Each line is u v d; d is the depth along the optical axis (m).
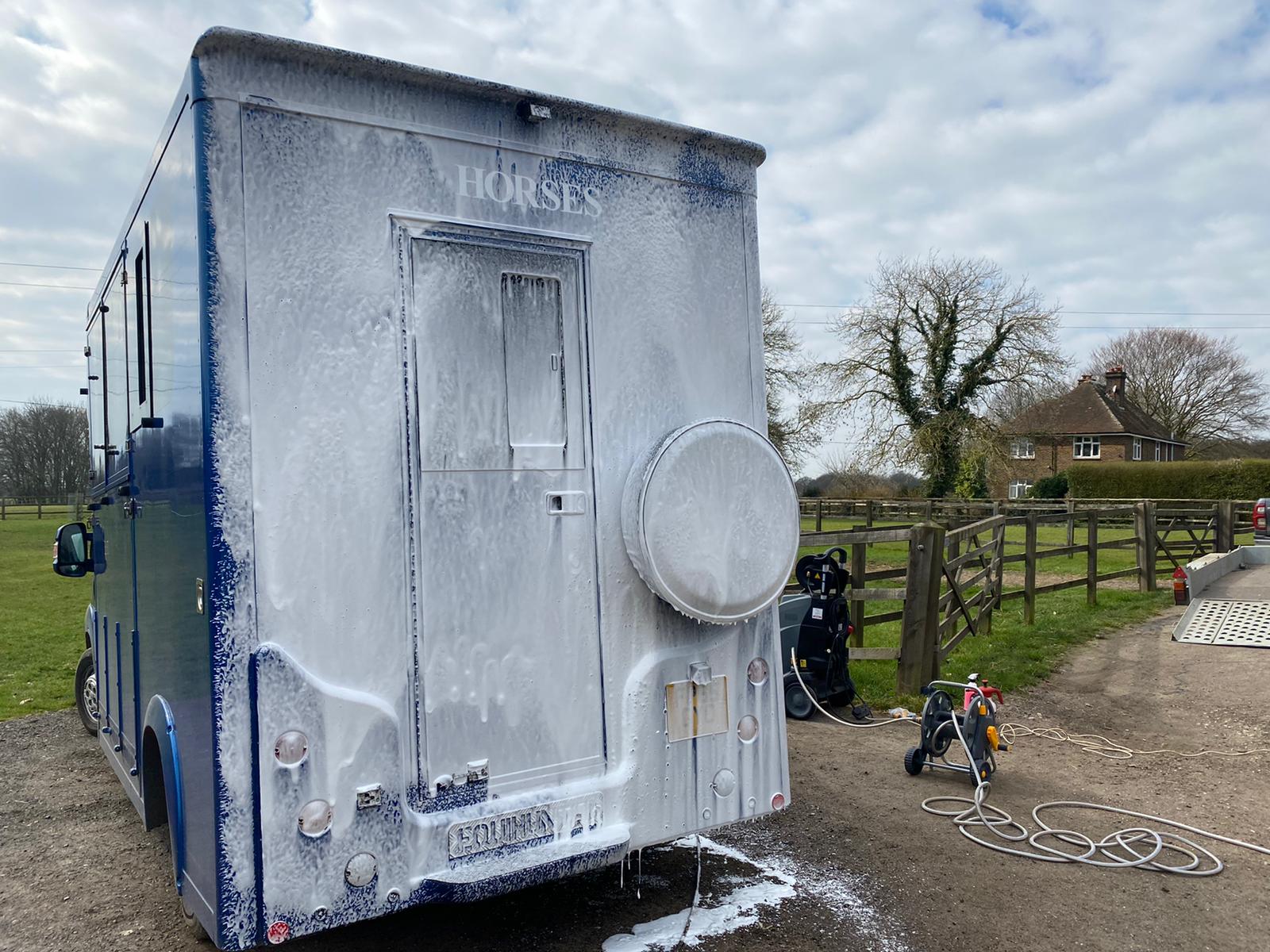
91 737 6.66
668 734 3.22
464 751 2.81
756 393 3.52
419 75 2.74
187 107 2.55
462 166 2.86
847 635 7.05
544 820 2.94
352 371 2.64
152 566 3.20
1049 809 4.97
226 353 2.46
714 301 3.41
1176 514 16.08
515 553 2.92
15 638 11.05
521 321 2.96
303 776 2.53
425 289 2.78
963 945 3.45
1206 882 4.04
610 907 3.74
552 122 3.03
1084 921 3.65
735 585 3.25
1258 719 6.70
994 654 8.98
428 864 2.72
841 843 4.47
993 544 10.27
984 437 33.78
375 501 2.67
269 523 2.51
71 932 3.63
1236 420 51.69
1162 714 7.01
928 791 5.27
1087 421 51.22
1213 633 9.48
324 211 2.61
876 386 36.19
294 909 2.51
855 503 23.55
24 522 33.50
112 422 4.23
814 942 3.45
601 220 3.14
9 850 4.52
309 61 2.59
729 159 3.46
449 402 2.81
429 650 2.75
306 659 2.55
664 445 3.13
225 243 2.46
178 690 2.79
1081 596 13.19
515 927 3.56
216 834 2.43
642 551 3.07
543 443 2.99
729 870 4.12
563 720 3.01
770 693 3.47
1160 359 55.69
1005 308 34.62
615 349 3.16
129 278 3.68
